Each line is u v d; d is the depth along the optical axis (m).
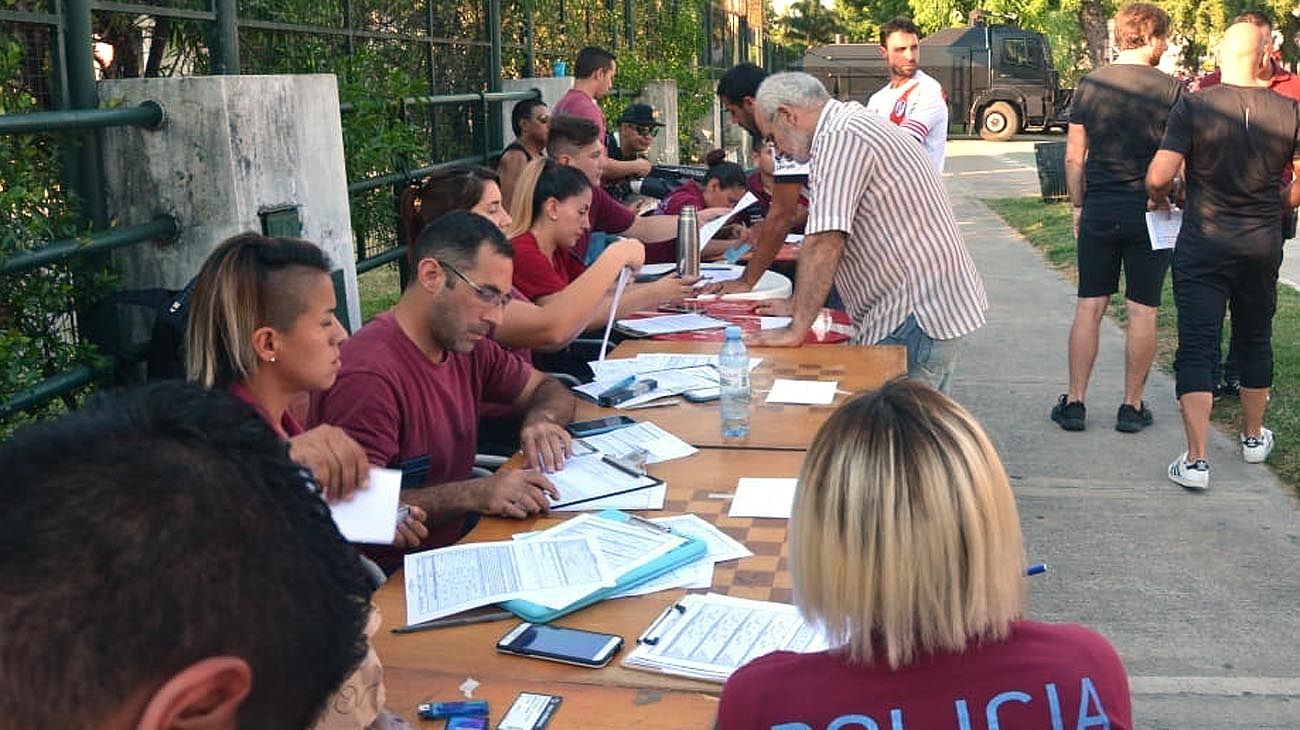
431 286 3.26
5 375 3.76
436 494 3.00
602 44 13.80
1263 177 5.18
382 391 3.18
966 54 28.14
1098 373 7.64
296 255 2.70
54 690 0.64
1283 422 6.32
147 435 0.73
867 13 39.34
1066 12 30.73
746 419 3.47
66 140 4.32
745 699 1.70
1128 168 6.04
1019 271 11.59
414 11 8.13
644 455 3.28
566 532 2.69
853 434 1.67
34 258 3.82
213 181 4.60
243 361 2.66
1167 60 27.19
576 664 2.13
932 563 1.61
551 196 4.76
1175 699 3.79
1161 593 4.53
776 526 2.79
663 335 4.85
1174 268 5.45
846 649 1.68
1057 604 4.46
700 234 5.82
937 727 1.62
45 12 4.16
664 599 2.41
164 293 4.37
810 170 4.57
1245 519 5.20
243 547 0.70
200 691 0.67
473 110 9.30
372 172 7.05
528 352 4.39
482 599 2.38
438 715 1.97
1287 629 4.23
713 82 19.39
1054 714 1.63
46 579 0.64
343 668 0.78
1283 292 10.00
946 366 4.70
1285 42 25.30
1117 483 5.68
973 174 21.02
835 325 5.05
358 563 0.83
